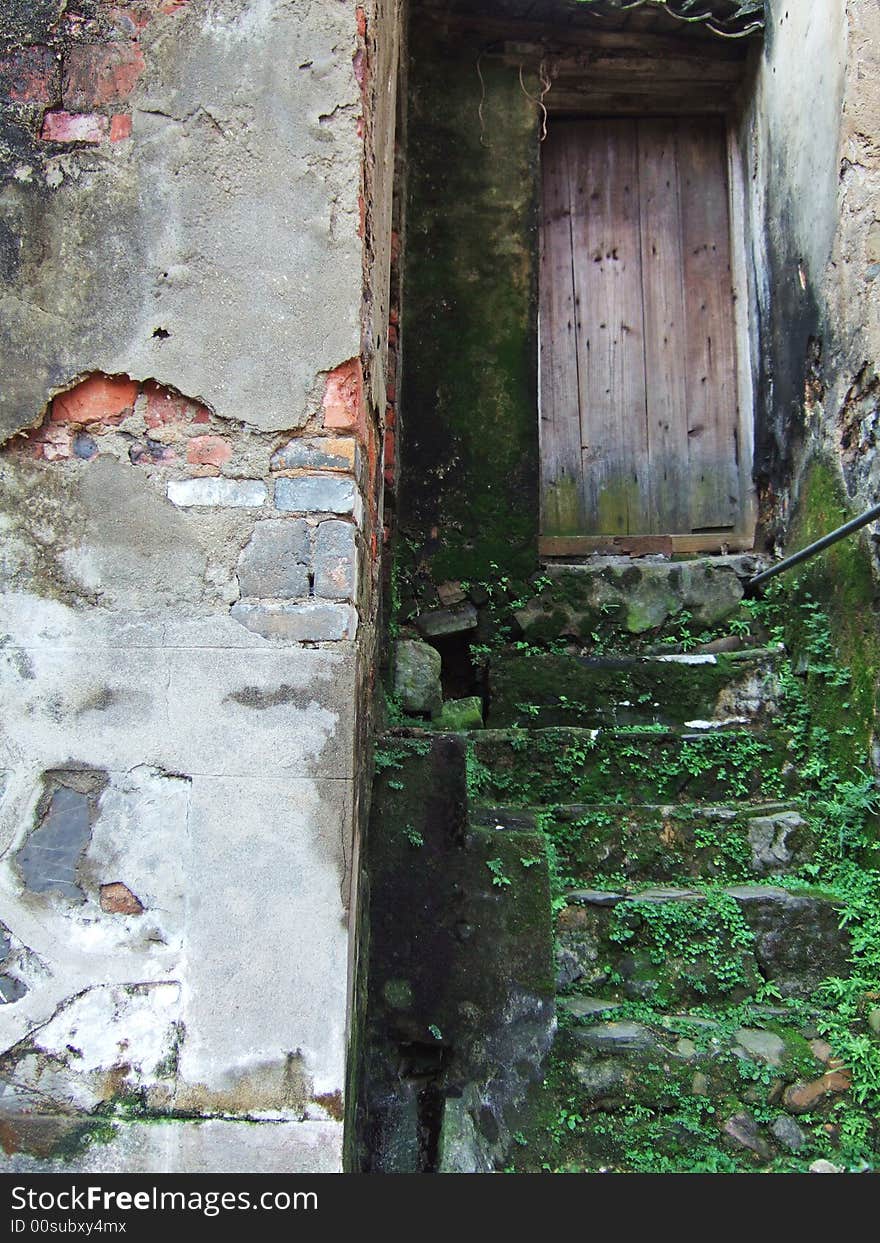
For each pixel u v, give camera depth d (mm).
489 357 4336
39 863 2064
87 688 2096
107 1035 2014
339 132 2191
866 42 3408
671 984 2908
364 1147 2414
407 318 4324
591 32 4438
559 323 4766
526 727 3795
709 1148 2533
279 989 2016
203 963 2025
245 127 2188
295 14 2211
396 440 3908
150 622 2111
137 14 2219
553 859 2932
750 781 3535
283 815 2059
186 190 2178
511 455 4301
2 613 2113
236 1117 1981
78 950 2039
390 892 2623
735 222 4738
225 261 2166
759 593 4156
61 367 2150
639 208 4809
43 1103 1995
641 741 3551
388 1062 2506
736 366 4730
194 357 2156
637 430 4719
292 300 2164
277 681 2090
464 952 2596
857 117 3412
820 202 3719
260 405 2154
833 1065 2674
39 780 2080
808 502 3844
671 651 4070
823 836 3275
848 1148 2543
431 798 2697
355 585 2133
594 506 4680
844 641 3453
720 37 4492
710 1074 2631
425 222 4375
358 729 2225
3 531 2135
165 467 2150
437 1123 2473
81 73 2209
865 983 2881
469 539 4250
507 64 4484
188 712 2084
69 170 2186
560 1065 2605
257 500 2145
